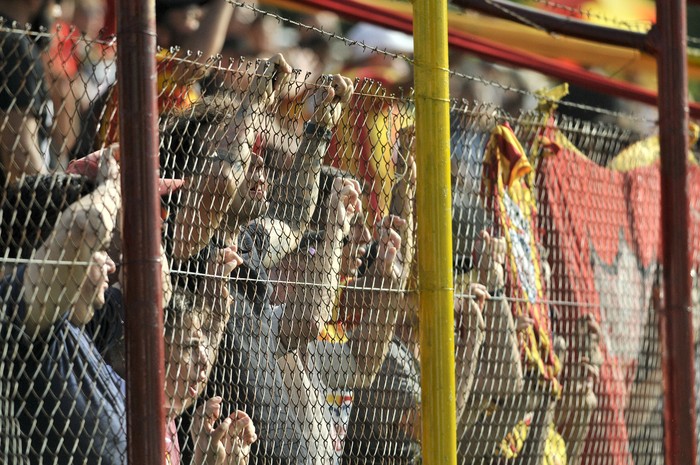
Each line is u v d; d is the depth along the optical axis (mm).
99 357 8047
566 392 12625
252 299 9148
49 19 11375
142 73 7672
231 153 8711
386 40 19156
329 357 9500
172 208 8773
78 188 7812
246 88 9117
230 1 8680
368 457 9945
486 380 11227
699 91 27703
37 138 8070
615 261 13641
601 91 15852
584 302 13078
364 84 9953
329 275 9469
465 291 11258
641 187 14234
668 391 12383
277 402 9297
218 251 8672
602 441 13031
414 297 10195
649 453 13781
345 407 9977
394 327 10086
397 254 10148
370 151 9992
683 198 12539
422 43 10008
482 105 11664
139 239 7578
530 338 12008
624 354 13562
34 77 7984
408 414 10211
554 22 13305
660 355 14070
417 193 9953
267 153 9289
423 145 9938
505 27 16031
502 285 11633
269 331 8898
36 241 7594
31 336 7668
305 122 9695
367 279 10023
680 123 12609
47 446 7770
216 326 8656
